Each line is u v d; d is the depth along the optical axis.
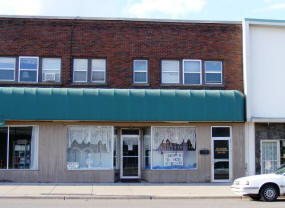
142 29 21.77
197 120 20.67
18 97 19.83
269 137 21.77
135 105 20.39
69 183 20.17
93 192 17.30
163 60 21.83
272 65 22.09
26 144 20.47
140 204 14.64
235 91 21.36
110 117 20.22
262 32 22.16
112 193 17.12
